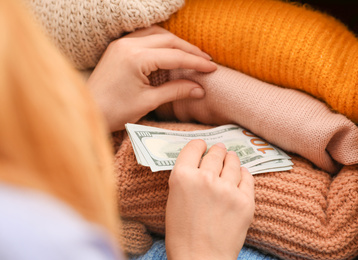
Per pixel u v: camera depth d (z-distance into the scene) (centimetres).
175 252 70
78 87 34
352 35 92
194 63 92
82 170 31
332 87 84
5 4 28
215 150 82
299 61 88
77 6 91
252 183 79
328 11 113
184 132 93
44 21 93
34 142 28
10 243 26
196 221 70
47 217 28
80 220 30
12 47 28
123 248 89
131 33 95
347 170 85
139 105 92
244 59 94
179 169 73
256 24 91
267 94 90
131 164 86
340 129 83
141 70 89
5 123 27
